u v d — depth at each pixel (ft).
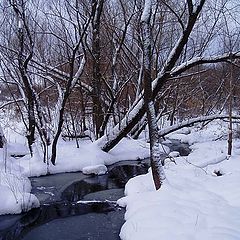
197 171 29.60
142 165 41.39
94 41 43.50
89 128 48.29
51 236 22.58
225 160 34.04
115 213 25.85
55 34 40.93
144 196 24.50
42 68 42.01
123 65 48.67
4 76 39.60
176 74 35.12
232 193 23.08
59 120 35.68
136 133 51.08
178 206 21.07
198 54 49.57
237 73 57.11
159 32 45.93
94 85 44.65
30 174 34.94
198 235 17.35
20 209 25.72
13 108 53.98
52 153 36.73
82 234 22.67
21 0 34.50
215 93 59.11
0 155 37.47
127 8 46.88
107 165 40.88
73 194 30.63
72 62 35.40
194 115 63.67
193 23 32.86
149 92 25.22
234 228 17.99
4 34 38.04
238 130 52.90
